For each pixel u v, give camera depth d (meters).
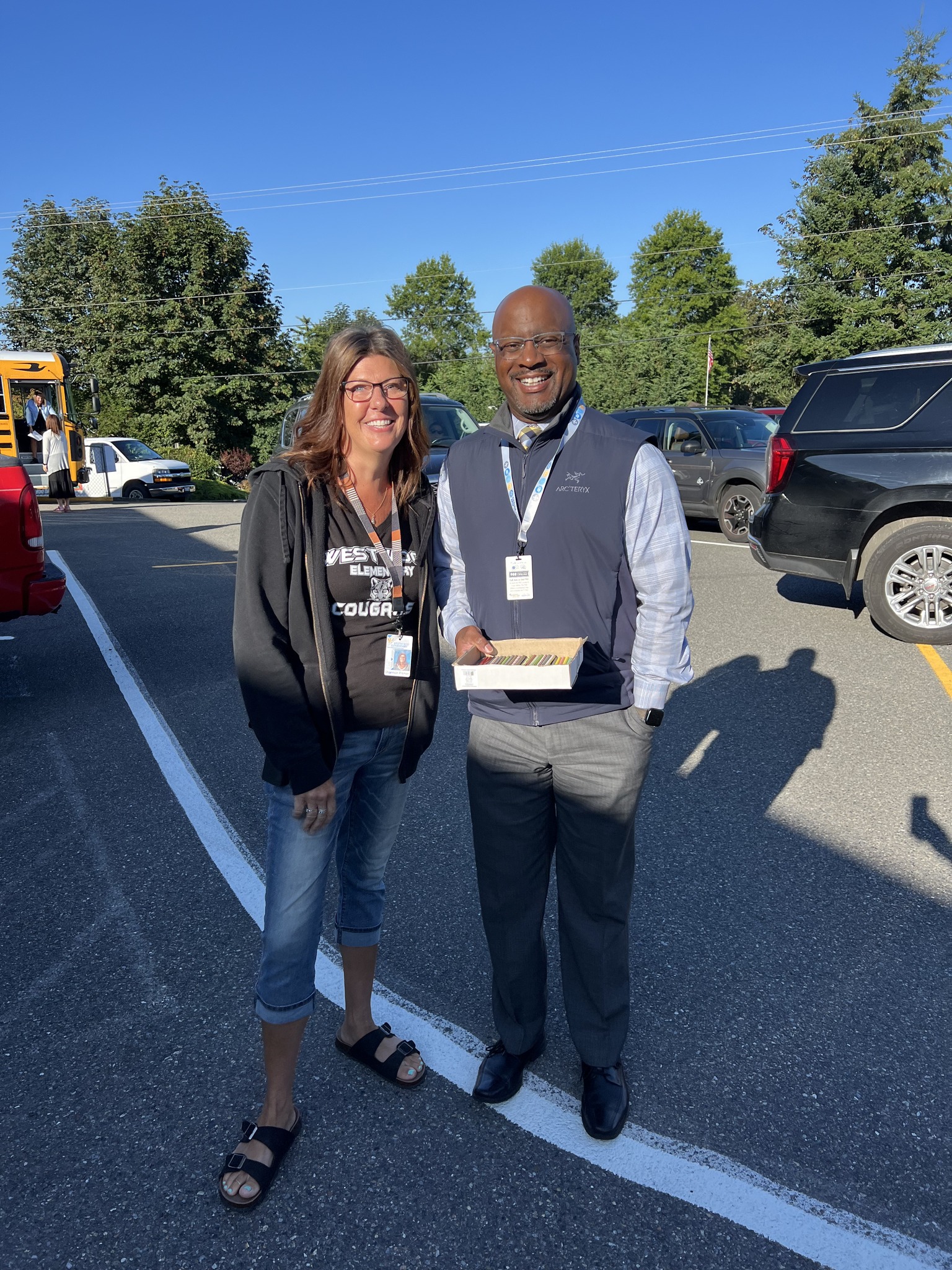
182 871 3.33
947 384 6.04
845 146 39.34
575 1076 2.31
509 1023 2.26
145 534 13.09
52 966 2.75
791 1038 2.41
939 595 6.18
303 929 1.97
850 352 38.47
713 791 3.94
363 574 1.94
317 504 1.88
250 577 1.81
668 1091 2.23
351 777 2.06
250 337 34.03
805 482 6.51
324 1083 2.29
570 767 2.05
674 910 3.03
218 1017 2.52
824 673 5.60
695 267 62.88
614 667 2.04
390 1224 1.87
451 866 3.34
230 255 33.62
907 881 3.21
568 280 74.69
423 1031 2.46
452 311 80.06
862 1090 2.22
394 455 2.02
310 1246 1.82
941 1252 1.80
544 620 2.03
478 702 2.12
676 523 1.96
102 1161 2.03
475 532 2.07
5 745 4.63
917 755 4.32
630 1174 1.99
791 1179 1.96
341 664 1.96
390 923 2.97
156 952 2.83
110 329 33.53
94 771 4.27
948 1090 2.22
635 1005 2.55
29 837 3.61
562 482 1.96
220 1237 1.84
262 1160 1.95
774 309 41.50
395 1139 2.10
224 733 4.77
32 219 42.12
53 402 19.98
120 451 22.20
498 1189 1.95
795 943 2.84
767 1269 1.76
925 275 38.12
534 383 1.92
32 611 5.20
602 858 2.09
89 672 5.94
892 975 2.67
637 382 46.19
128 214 33.53
